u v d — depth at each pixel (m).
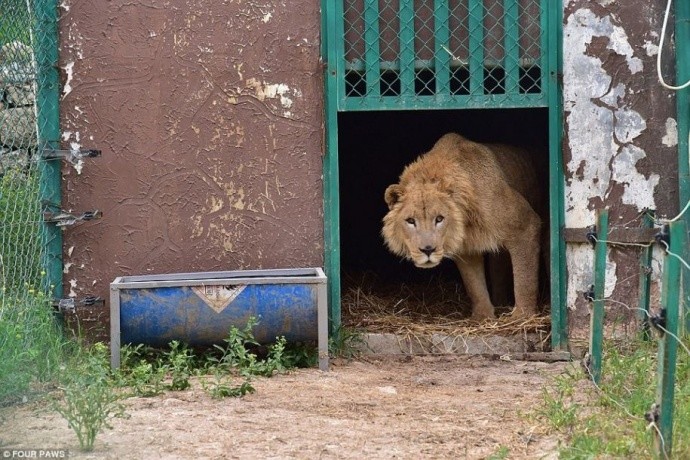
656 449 4.64
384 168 11.71
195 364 7.48
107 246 8.11
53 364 6.99
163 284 7.27
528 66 8.14
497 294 9.63
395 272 11.10
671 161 7.95
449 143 8.95
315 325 7.45
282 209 8.13
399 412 6.16
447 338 8.31
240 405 6.25
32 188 8.12
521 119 11.10
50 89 8.02
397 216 8.67
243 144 8.10
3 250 7.91
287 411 6.13
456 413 6.14
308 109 8.10
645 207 7.97
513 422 5.86
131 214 8.10
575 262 8.05
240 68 8.06
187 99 8.07
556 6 8.00
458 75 8.59
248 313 7.35
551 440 5.45
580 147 8.02
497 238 8.69
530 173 9.65
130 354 7.29
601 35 7.94
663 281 4.60
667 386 4.56
